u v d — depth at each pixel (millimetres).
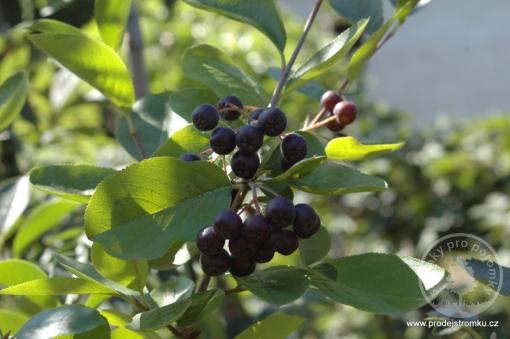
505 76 4340
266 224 556
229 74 680
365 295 582
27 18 1189
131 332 632
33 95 1225
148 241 557
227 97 620
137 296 629
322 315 1479
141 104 726
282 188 604
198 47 685
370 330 1480
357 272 590
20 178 856
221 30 1676
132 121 720
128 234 556
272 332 645
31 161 1218
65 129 1228
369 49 662
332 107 667
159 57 1555
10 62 1217
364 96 1983
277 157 592
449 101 4383
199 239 558
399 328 1420
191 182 568
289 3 3381
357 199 1773
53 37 661
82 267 616
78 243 874
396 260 590
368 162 1723
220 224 552
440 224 1697
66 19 1005
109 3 702
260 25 655
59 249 891
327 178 586
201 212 567
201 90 679
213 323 865
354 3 726
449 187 1726
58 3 966
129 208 559
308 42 1861
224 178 573
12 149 1146
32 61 1221
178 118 715
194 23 1699
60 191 617
